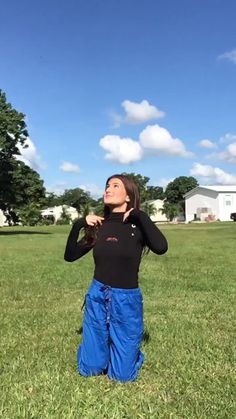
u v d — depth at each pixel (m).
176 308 3.93
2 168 19.86
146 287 4.99
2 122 19.20
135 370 2.23
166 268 6.65
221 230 20.81
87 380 2.20
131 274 2.16
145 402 1.99
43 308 3.97
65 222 45.91
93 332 2.20
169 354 2.62
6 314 3.72
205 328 3.22
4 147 19.23
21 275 6.04
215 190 41.94
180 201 55.19
